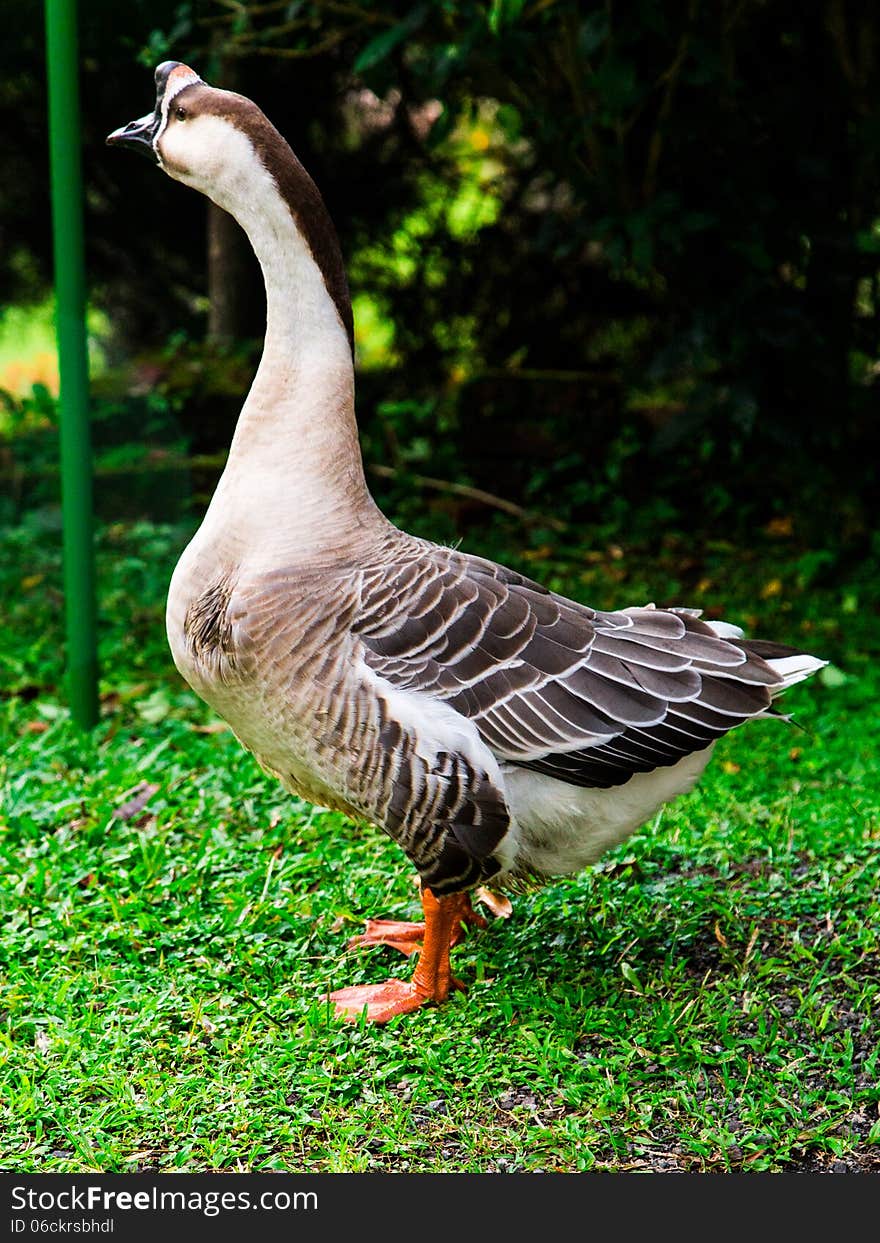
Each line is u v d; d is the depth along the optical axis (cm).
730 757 558
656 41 704
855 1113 329
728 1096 333
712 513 892
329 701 349
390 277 1113
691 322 767
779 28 793
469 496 920
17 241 1168
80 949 390
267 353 373
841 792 515
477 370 1082
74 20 539
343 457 372
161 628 706
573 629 360
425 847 353
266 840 456
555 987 378
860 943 399
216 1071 339
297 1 659
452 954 403
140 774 504
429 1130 325
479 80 731
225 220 973
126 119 1036
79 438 554
